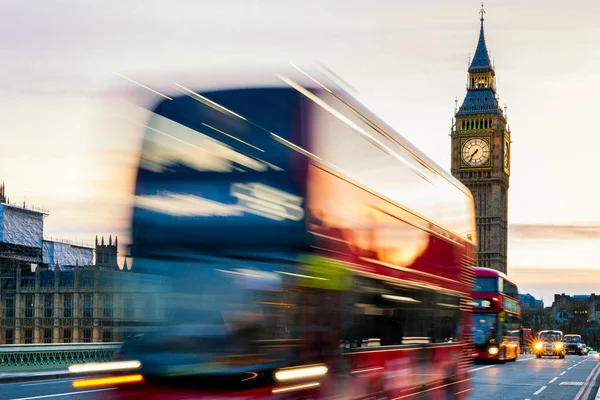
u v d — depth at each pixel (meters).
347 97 13.30
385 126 15.27
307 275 11.16
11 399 23.56
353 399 12.77
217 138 11.48
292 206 11.19
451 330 19.39
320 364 11.59
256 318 10.77
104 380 11.02
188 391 10.77
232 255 11.03
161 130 11.67
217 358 10.74
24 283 184.50
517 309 62.62
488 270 51.97
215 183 11.35
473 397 27.86
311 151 11.55
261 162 11.32
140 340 11.05
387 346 14.52
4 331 183.75
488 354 51.25
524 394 29.22
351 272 12.79
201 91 11.74
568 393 29.70
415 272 16.52
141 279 11.23
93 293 180.00
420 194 17.33
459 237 20.97
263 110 11.52
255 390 10.59
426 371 16.98
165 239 11.28
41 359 35.25
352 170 13.20
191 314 10.94
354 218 13.11
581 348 103.25
